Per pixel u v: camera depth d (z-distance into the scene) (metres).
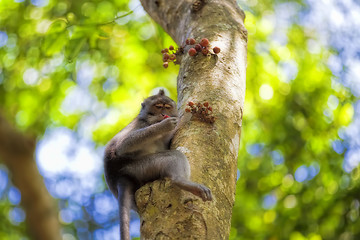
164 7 8.96
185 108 6.61
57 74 12.80
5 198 13.30
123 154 7.37
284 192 13.45
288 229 12.64
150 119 8.34
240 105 6.67
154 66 12.77
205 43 7.10
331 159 13.34
